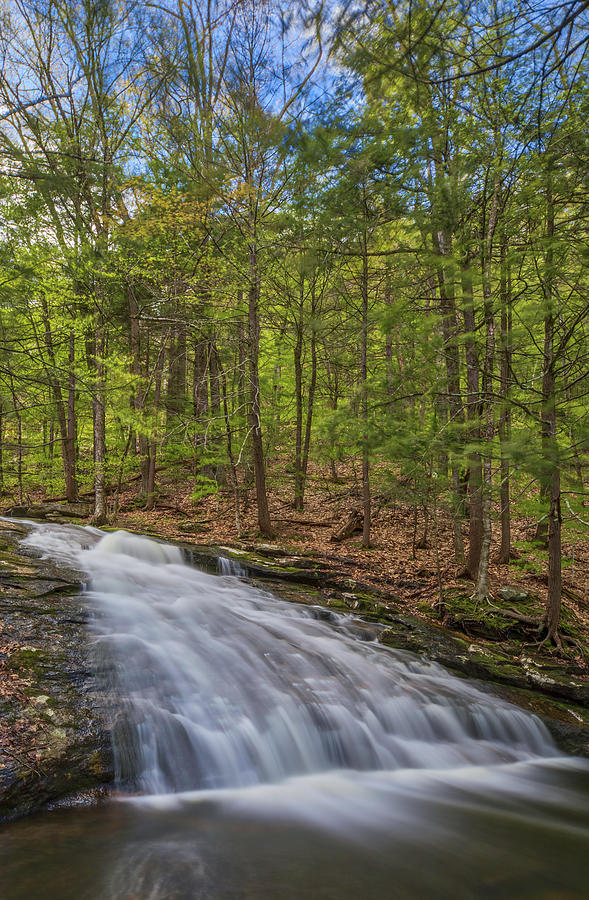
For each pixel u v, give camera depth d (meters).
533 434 7.83
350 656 8.32
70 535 11.95
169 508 17.09
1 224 7.93
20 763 4.67
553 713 8.04
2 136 9.88
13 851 3.87
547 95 7.60
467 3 3.67
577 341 8.77
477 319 11.26
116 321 17.52
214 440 16.34
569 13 3.32
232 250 14.90
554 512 9.54
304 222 11.01
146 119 13.54
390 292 12.09
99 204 11.97
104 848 4.01
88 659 6.37
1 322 7.62
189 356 20.55
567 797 5.92
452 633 10.06
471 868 4.21
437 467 10.38
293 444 19.05
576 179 7.14
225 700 6.37
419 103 4.75
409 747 6.73
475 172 9.50
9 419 16.48
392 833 4.78
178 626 7.95
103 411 13.95
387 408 9.71
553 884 4.03
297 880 3.75
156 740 5.46
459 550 12.84
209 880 3.62
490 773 6.52
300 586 11.30
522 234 9.79
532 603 10.84
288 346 17.33
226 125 11.42
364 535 13.98
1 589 7.56
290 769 5.89
